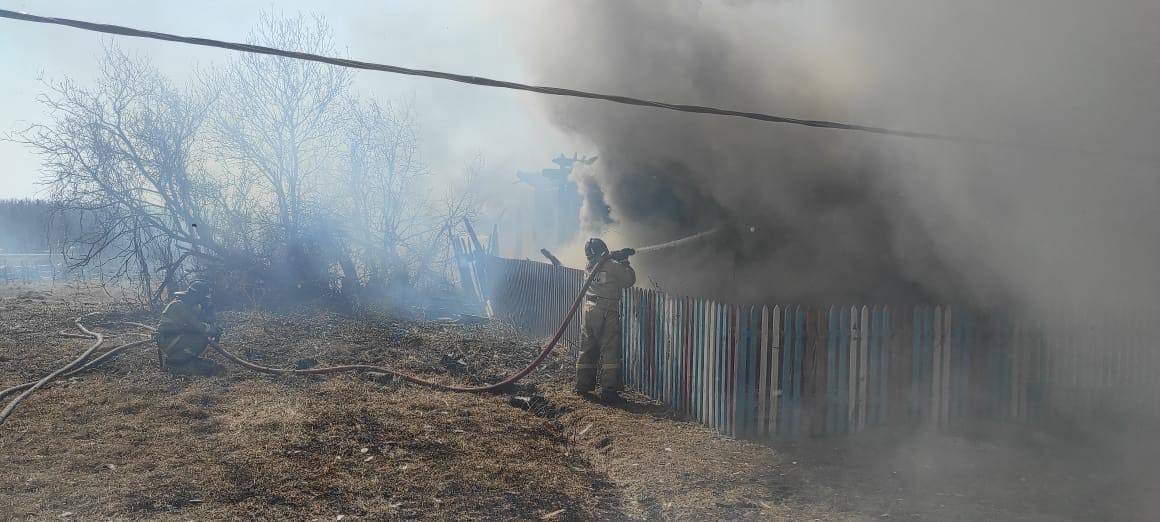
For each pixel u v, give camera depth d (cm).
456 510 443
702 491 503
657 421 686
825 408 645
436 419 648
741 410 625
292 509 427
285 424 591
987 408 714
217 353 905
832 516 462
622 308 864
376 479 483
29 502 415
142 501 423
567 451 610
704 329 673
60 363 830
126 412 632
